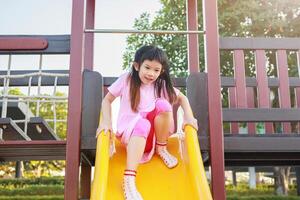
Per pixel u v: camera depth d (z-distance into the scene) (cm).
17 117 473
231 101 373
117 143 245
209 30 272
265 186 1622
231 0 816
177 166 229
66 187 238
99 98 259
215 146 252
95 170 205
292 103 738
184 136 240
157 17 874
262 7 809
